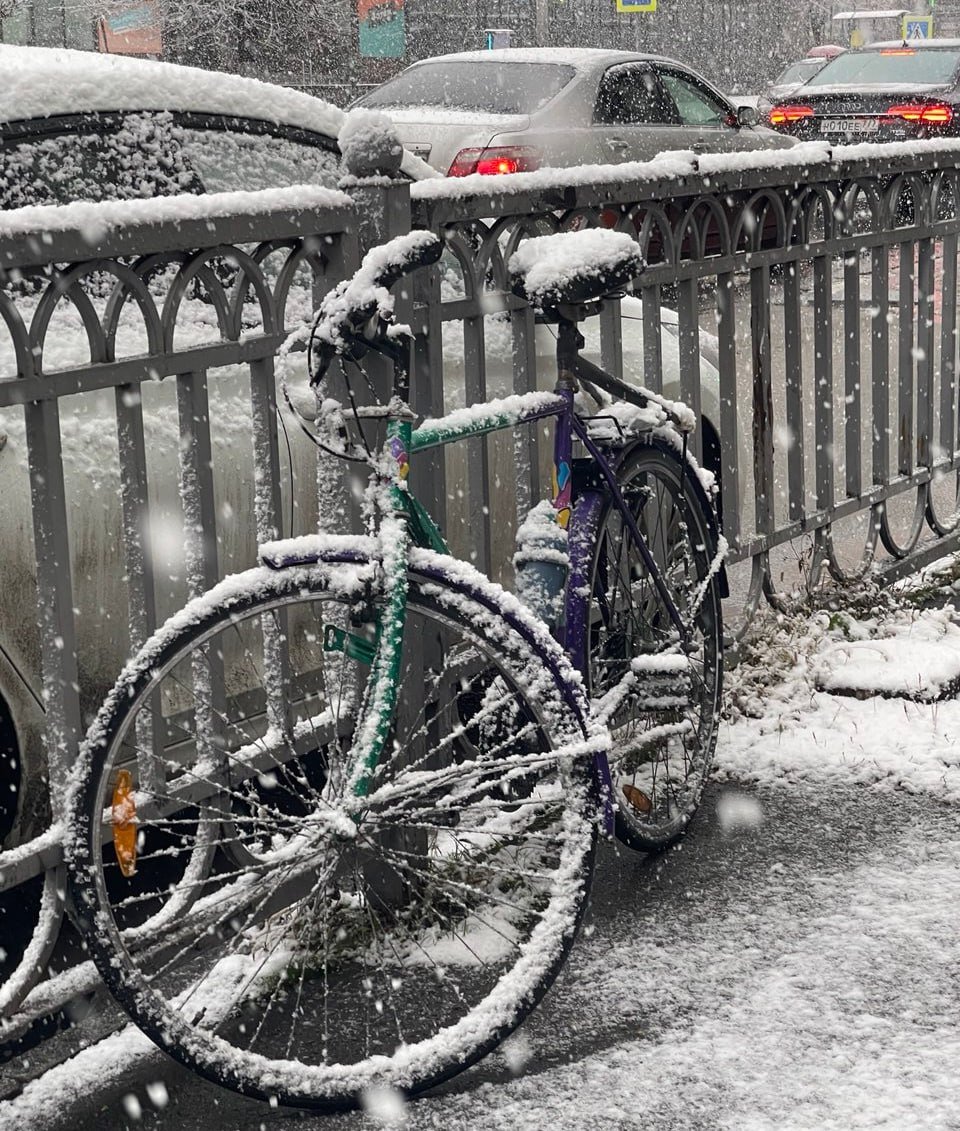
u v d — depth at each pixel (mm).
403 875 3352
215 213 2852
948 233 5730
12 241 2494
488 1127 2695
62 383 2668
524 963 2883
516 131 11719
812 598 5258
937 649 4887
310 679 3604
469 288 3559
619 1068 2846
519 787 3414
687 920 3387
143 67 3596
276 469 3188
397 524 2879
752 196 4633
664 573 3865
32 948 2686
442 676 3416
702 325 9781
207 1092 2834
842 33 42281
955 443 5992
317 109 3938
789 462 5094
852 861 3654
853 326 5316
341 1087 2744
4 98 3268
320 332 2857
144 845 3564
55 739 2762
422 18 30391
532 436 3836
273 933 3262
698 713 3936
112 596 3201
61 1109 2764
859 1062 2830
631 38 37531
